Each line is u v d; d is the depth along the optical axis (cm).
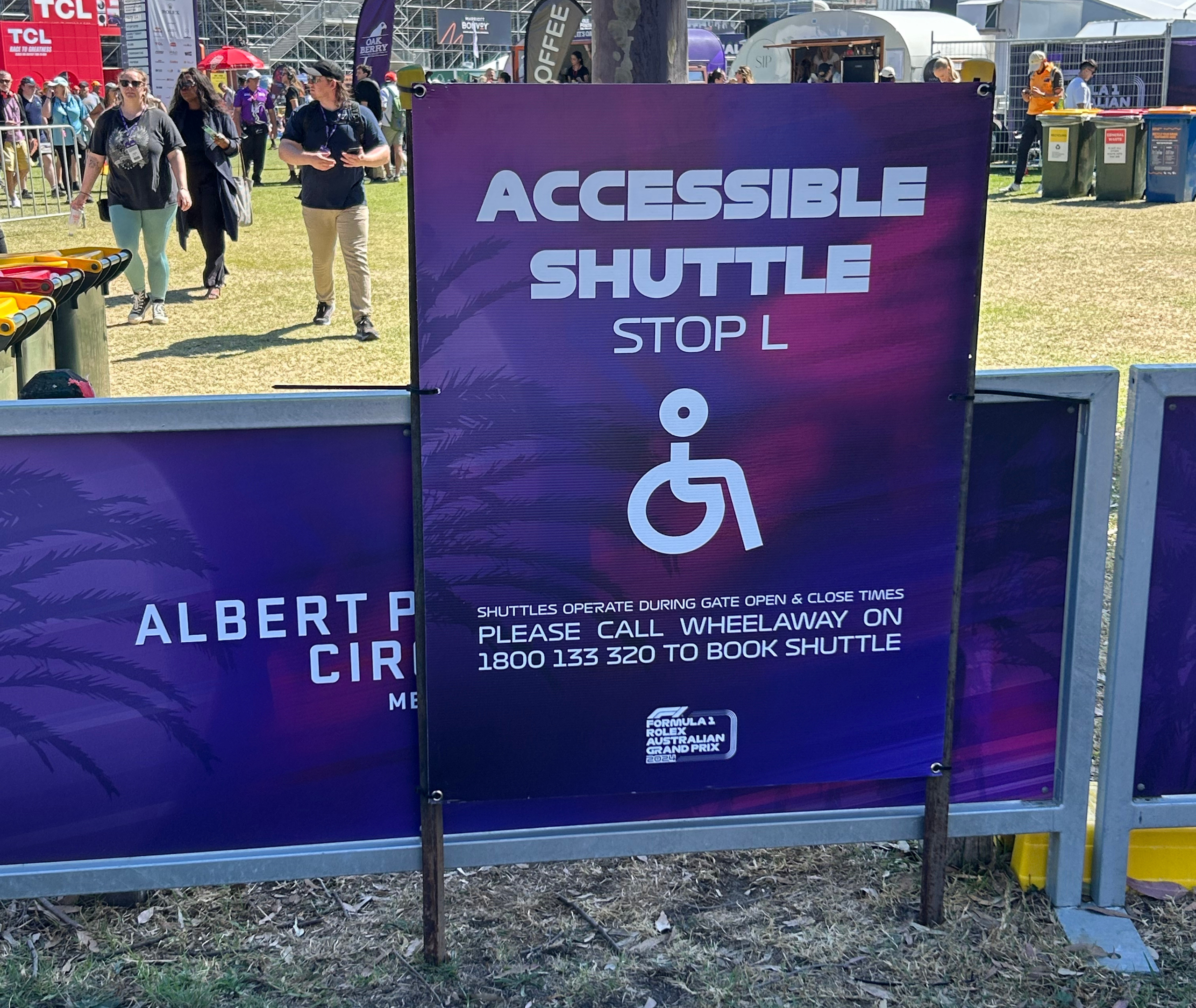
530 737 284
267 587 275
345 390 274
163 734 279
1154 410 288
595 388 266
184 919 309
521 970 291
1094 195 1934
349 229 961
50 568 268
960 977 288
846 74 2542
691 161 256
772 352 269
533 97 250
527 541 273
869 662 289
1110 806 309
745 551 279
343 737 285
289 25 4984
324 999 282
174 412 262
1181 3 2611
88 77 3130
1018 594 298
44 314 439
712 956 296
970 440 278
